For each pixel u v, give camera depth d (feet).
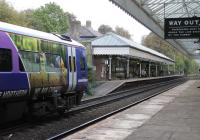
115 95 111.04
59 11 243.40
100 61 170.40
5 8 158.81
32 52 46.55
